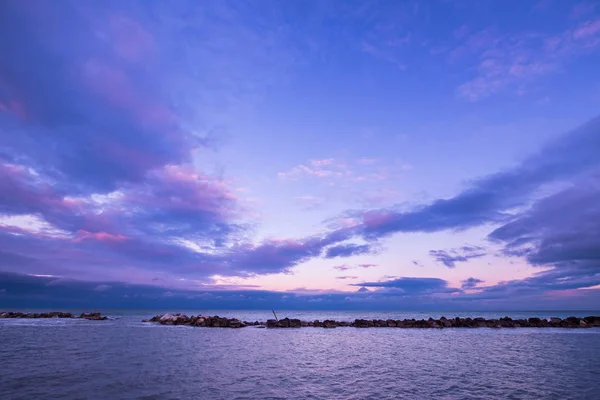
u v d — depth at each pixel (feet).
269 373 104.32
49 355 132.16
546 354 144.97
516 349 161.38
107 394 78.28
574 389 85.66
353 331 264.31
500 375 102.32
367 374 103.91
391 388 86.38
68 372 101.50
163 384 88.22
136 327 280.72
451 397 78.48
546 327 293.64
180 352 146.82
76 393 78.79
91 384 87.30
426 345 178.50
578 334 235.81
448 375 102.42
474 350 158.81
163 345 169.89
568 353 147.84
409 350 159.33
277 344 181.57
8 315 382.63
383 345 178.40
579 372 106.63
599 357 136.26
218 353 145.89
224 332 249.55
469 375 102.37
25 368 106.52
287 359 131.64
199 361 124.26
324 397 77.71
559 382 93.20
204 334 232.53
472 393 81.87
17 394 77.46
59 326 275.59
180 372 103.86
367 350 159.33
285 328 293.64
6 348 149.38
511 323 301.02
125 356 132.87
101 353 139.44
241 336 223.71
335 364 121.39
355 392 82.33
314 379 96.48
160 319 337.72
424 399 76.79
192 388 84.53
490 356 140.05
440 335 232.94
